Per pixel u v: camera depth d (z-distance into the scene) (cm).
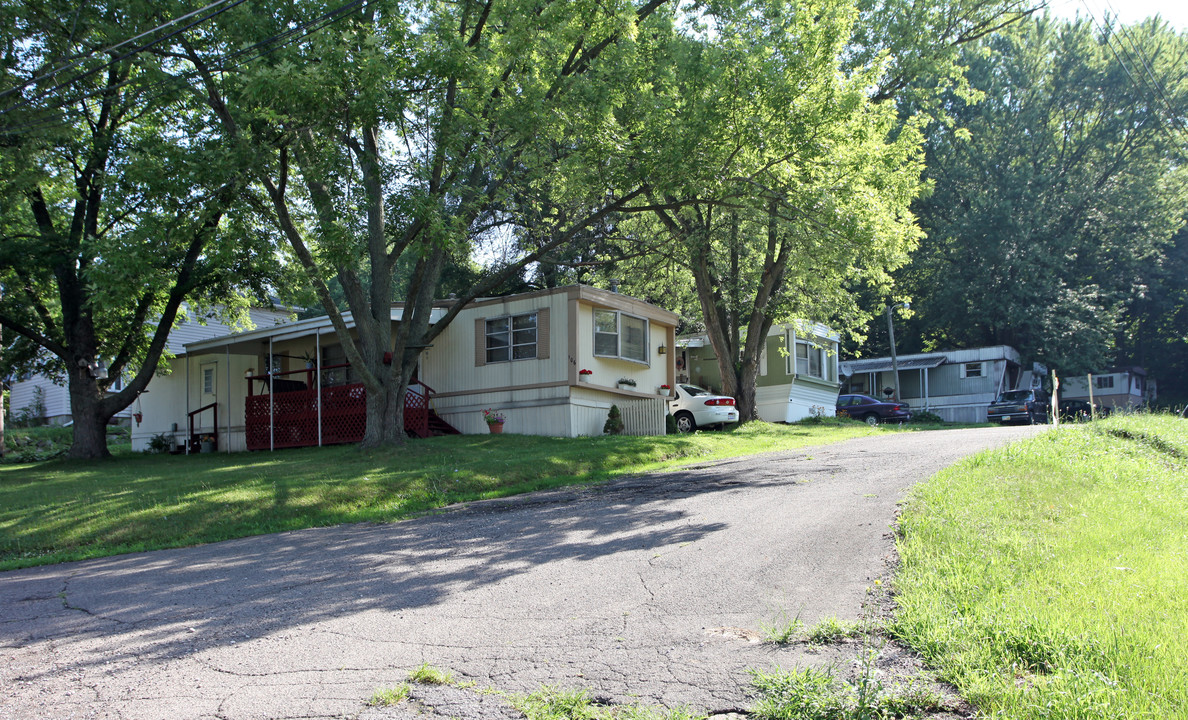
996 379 3831
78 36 1527
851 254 1594
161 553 934
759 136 1384
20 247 1880
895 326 4778
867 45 2173
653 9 1650
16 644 548
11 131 1536
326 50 1195
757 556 671
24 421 3650
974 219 3984
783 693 385
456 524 971
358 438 2058
